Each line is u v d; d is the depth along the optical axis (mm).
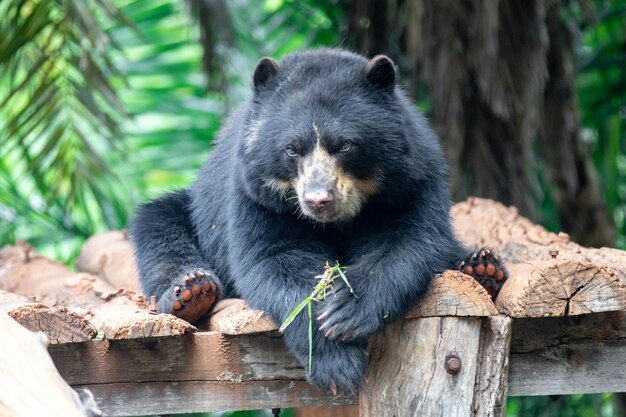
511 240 12172
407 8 16734
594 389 9148
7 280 13258
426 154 10109
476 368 8719
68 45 16297
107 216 18016
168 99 20312
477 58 16375
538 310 8539
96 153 16734
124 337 8477
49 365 6414
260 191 9867
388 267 8914
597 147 19797
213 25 17281
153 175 20594
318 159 9523
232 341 8969
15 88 16250
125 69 20344
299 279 9148
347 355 8648
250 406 8992
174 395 8922
